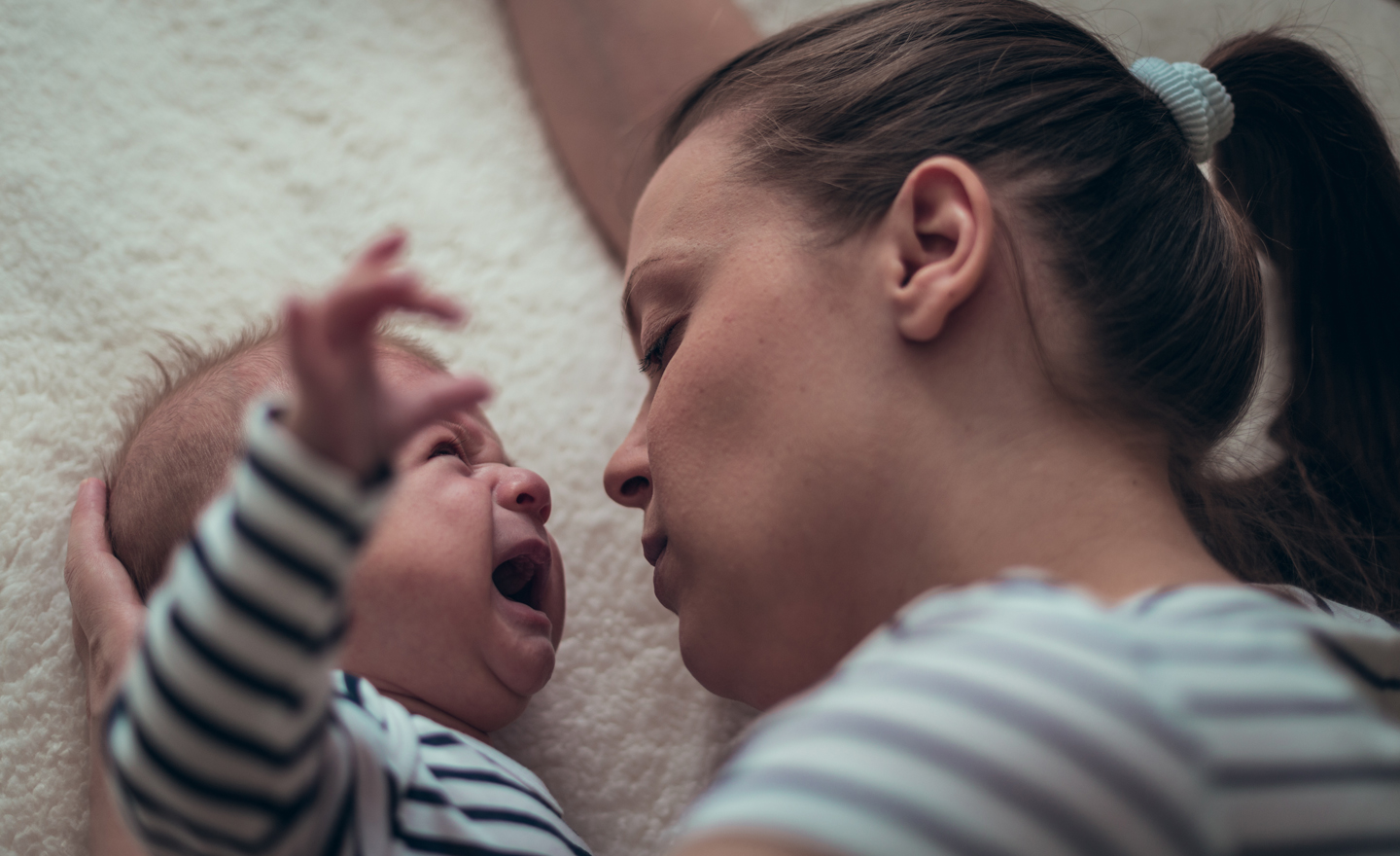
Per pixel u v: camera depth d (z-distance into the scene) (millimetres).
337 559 346
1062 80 578
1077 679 338
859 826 308
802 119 593
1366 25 1126
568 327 971
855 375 518
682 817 788
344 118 1012
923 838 305
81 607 717
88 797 740
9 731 750
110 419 854
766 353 536
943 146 549
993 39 599
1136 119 580
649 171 849
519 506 730
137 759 366
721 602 556
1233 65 664
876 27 629
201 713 353
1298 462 727
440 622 662
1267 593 517
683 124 695
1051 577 434
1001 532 484
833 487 516
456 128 1032
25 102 943
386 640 658
